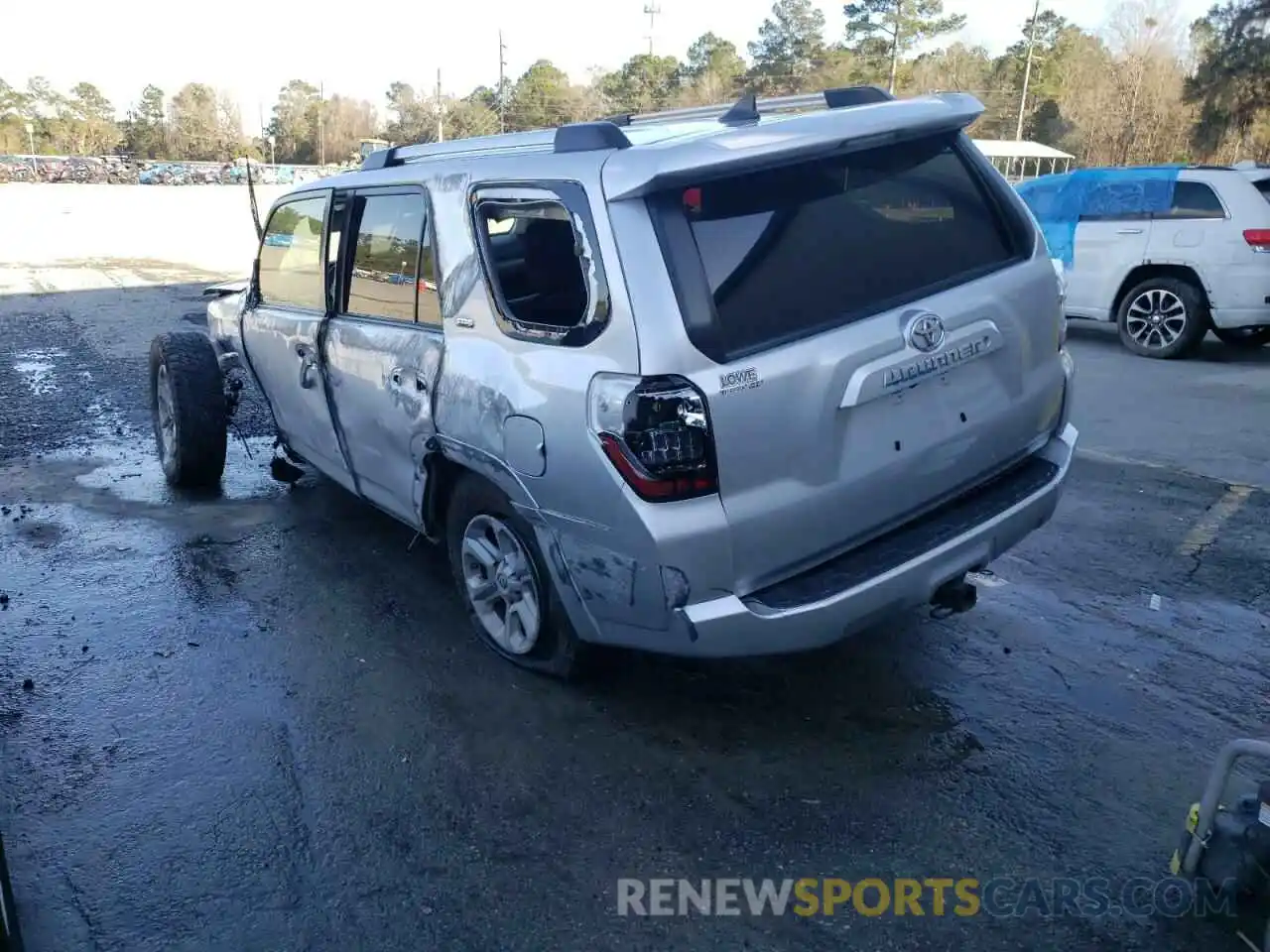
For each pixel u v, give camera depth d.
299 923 2.78
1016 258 3.69
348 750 3.57
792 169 3.28
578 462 3.20
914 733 3.61
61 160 69.38
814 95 3.83
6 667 4.16
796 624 3.10
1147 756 3.46
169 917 2.80
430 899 2.86
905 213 3.46
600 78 100.25
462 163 3.87
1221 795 2.91
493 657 4.19
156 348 6.29
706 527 3.03
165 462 6.52
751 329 3.08
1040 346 3.73
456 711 3.79
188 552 5.35
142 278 17.89
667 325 3.00
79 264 20.28
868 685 3.92
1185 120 57.75
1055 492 3.72
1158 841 3.04
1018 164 54.44
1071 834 3.08
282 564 5.19
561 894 2.88
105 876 2.96
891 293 3.34
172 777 3.42
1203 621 4.45
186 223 31.22
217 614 4.63
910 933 2.72
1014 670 4.03
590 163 3.20
